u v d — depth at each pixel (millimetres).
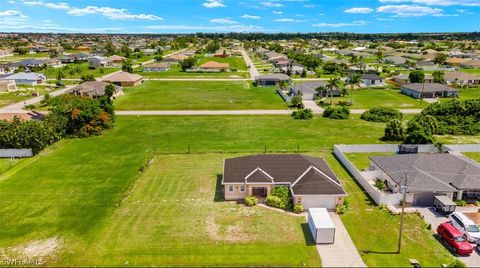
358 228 35906
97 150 59031
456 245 31656
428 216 38188
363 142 62938
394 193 42562
